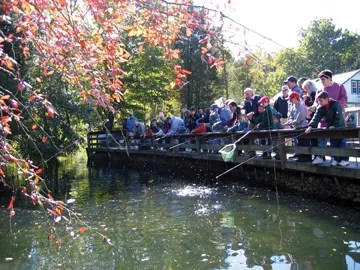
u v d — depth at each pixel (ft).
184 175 44.29
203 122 44.29
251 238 19.15
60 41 8.40
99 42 8.71
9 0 8.37
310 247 17.29
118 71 9.18
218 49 8.54
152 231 21.61
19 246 19.71
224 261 16.51
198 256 17.33
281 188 29.07
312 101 26.89
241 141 33.53
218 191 31.91
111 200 31.24
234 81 119.96
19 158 9.01
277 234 19.44
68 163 66.90
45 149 33.94
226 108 38.42
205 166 40.47
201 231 20.99
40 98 8.64
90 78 8.71
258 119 30.40
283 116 31.91
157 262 16.97
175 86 10.68
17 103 8.38
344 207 23.03
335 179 23.31
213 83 113.80
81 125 39.52
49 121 35.01
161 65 68.13
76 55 8.56
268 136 29.27
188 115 49.29
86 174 50.26
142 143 55.52
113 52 8.75
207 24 8.25
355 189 22.16
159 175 45.75
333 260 15.70
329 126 22.91
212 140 39.27
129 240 20.20
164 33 9.02
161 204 28.45
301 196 26.78
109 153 61.87
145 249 18.69
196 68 99.66
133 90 72.69
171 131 48.08
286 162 27.45
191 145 42.39
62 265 17.10
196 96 110.42
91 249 19.03
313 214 22.41
